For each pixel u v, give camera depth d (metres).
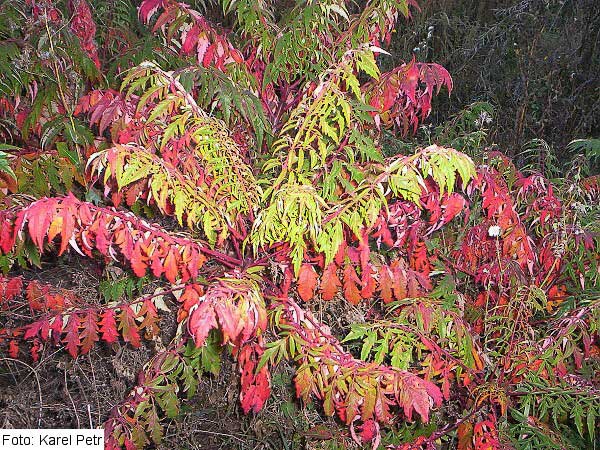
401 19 3.59
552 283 1.83
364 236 1.37
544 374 1.55
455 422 1.55
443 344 1.54
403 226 1.48
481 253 1.72
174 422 1.78
